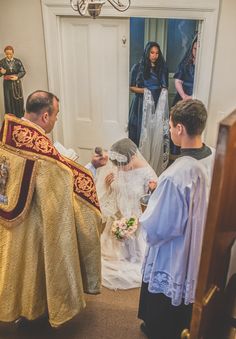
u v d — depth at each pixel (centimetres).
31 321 220
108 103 354
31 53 337
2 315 200
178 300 171
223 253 113
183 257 162
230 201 101
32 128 178
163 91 319
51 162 176
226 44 291
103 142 373
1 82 346
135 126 339
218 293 121
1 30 332
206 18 285
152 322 195
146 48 307
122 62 332
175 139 158
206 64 300
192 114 148
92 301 237
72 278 194
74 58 342
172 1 286
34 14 319
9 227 185
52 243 185
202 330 116
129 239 252
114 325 219
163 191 154
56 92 349
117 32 321
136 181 249
